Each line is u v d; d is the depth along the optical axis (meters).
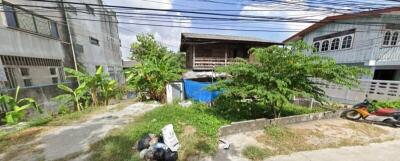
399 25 11.00
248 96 6.65
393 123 6.32
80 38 13.23
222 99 7.19
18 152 4.22
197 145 4.51
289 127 6.08
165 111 7.41
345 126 6.36
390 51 11.20
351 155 4.36
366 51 11.73
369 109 6.92
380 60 11.03
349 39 12.74
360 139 5.29
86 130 5.55
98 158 3.89
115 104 9.85
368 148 4.75
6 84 7.34
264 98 6.15
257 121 5.73
